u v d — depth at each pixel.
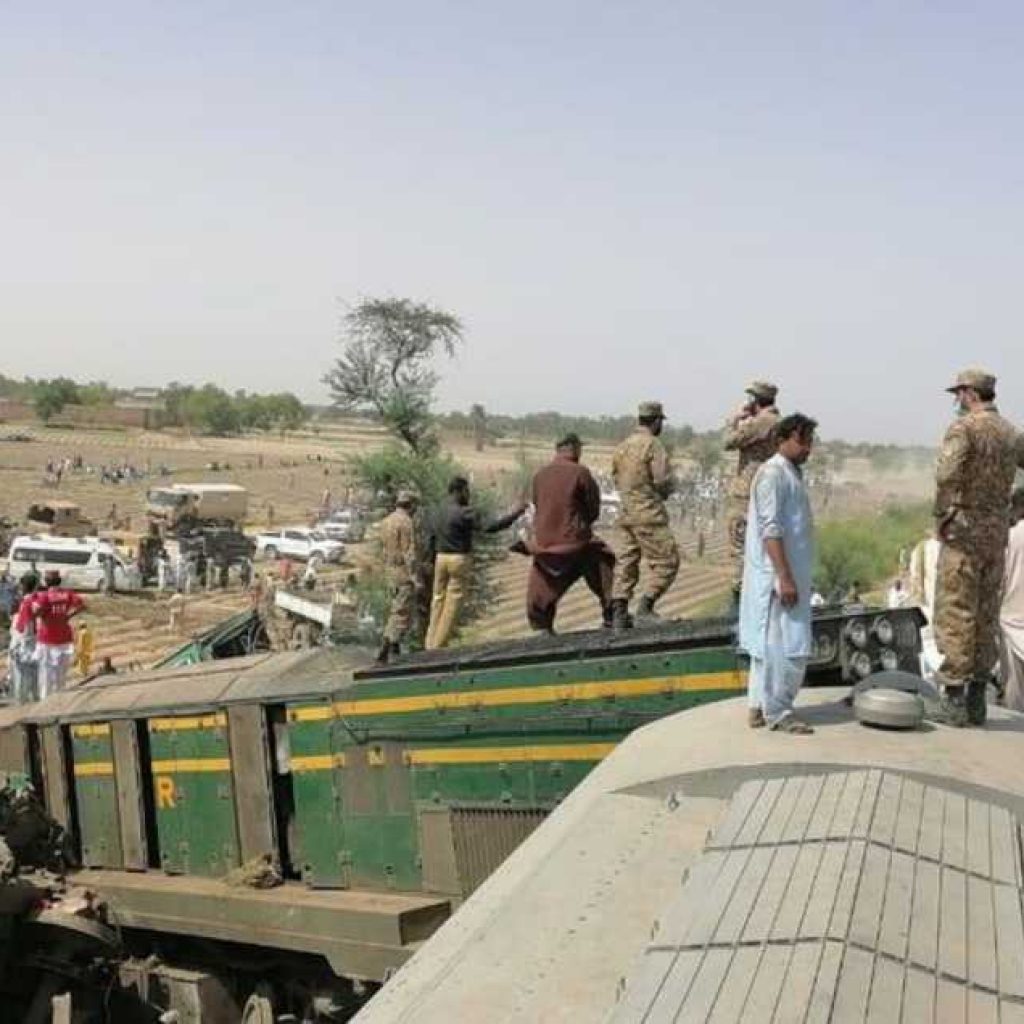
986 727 7.29
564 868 5.75
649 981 4.33
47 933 11.71
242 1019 11.48
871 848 5.04
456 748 9.66
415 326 35.72
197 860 11.99
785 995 4.00
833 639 8.13
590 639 9.50
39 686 23.09
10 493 100.19
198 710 11.84
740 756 6.43
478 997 4.78
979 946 4.43
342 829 10.52
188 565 60.47
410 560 14.59
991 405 7.43
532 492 12.35
